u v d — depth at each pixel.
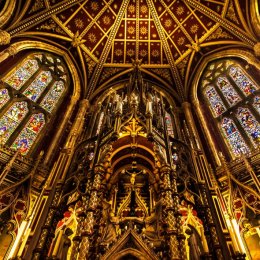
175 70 17.25
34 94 13.49
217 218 7.18
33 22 14.55
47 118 12.96
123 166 9.63
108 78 17.50
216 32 15.83
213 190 8.20
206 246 6.71
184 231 7.22
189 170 8.80
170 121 14.60
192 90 15.83
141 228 7.24
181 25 17.11
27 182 8.59
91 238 6.43
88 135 12.42
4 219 7.54
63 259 6.54
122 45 18.02
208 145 11.74
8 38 12.80
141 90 12.55
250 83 13.23
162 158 8.12
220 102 14.09
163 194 7.29
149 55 18.03
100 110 14.30
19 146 10.77
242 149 10.91
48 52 15.70
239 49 14.56
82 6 16.41
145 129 8.94
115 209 8.35
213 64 16.17
